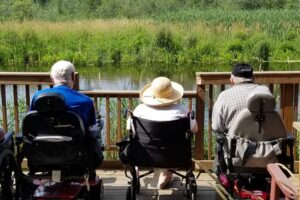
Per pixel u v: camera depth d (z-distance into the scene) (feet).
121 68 64.08
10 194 11.38
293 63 67.87
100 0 124.67
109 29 78.38
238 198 11.29
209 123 15.10
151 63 69.51
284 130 10.83
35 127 10.75
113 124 18.42
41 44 72.79
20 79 14.67
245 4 122.11
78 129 10.66
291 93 14.62
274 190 9.34
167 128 11.31
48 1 132.77
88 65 68.08
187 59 70.59
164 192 13.38
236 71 11.79
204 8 121.70
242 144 10.87
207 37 74.64
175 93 12.03
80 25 81.10
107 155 16.44
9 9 109.81
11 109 20.56
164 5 122.42
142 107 11.86
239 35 75.51
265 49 69.87
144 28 78.89
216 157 11.91
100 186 12.29
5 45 71.05
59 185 11.84
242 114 10.72
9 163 11.12
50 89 11.30
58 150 10.72
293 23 81.41
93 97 15.05
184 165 11.74
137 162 11.76
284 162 11.02
